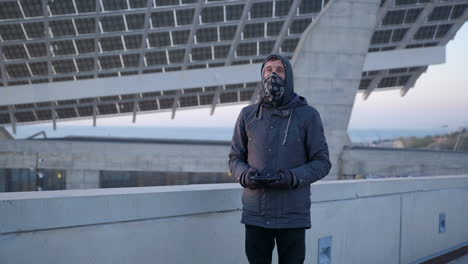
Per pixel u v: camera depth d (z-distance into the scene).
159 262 2.56
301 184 2.25
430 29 43.38
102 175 38.69
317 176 2.33
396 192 4.72
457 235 5.99
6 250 1.92
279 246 2.44
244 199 2.45
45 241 2.06
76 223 2.16
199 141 44.12
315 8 38.44
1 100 42.16
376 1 38.75
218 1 36.25
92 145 37.78
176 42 40.41
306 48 39.91
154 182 39.91
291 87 2.42
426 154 38.84
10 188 37.44
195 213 2.74
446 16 41.88
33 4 34.25
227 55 42.47
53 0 34.28
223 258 2.96
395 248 4.73
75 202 2.15
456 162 38.50
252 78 43.38
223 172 38.62
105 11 36.03
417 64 44.62
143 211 2.45
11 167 37.03
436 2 39.78
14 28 36.38
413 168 38.97
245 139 2.55
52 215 2.07
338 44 39.47
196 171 38.28
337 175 40.28
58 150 37.50
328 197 3.71
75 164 37.66
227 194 2.96
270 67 2.42
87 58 41.28
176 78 43.12
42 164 37.22
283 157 2.37
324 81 40.09
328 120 40.38
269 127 2.40
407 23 41.94
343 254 3.92
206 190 2.81
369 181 4.30
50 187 38.03
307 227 2.38
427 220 5.35
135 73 44.03
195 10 36.88
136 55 41.62
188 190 2.70
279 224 2.31
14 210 1.94
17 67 41.06
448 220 5.79
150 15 37.06
